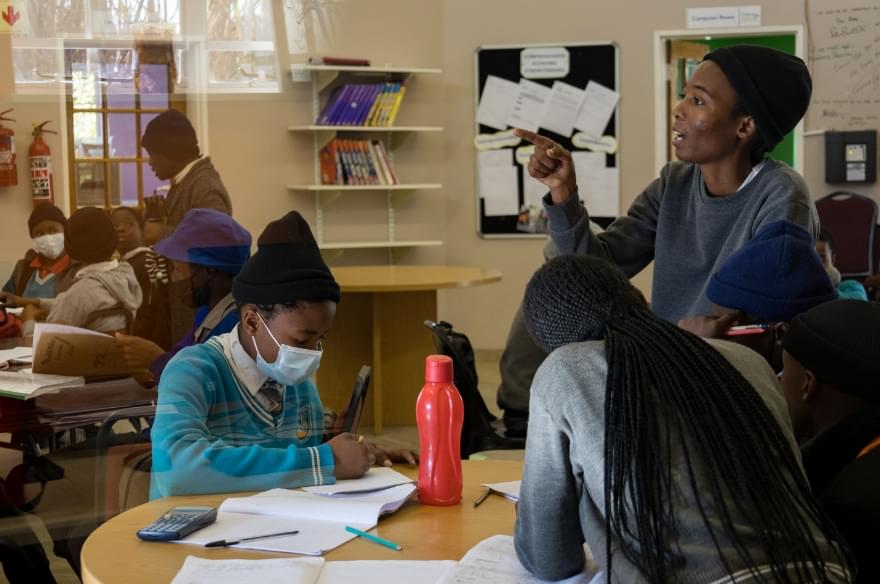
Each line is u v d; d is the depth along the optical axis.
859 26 6.53
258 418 1.62
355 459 1.58
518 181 6.93
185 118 1.39
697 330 1.59
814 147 6.70
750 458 1.04
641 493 1.01
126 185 1.37
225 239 1.46
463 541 1.34
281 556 1.27
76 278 1.38
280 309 1.52
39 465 1.49
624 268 2.09
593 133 6.85
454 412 1.50
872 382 1.28
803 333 1.35
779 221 1.64
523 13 6.83
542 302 1.19
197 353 1.54
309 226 1.57
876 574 1.13
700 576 0.99
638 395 1.05
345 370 1.89
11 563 1.53
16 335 1.38
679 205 1.99
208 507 1.44
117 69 1.34
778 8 6.64
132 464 1.54
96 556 1.27
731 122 1.83
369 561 1.25
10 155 1.29
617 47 6.79
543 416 1.12
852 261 5.71
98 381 1.47
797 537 1.01
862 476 1.19
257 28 1.44
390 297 4.19
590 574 1.19
